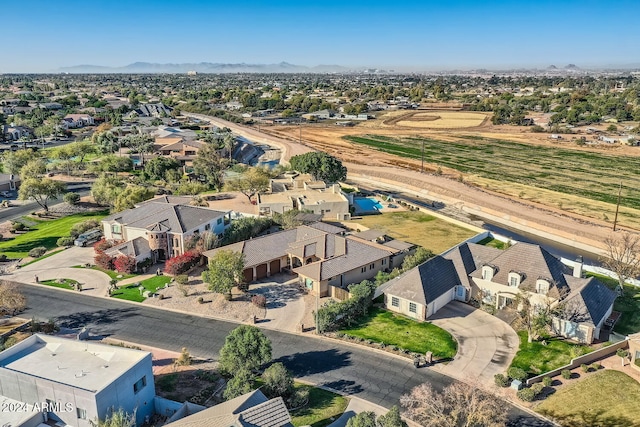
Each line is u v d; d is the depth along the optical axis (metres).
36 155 154.62
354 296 65.56
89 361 46.44
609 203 127.56
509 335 60.38
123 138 186.62
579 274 69.81
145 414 46.25
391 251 81.00
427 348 57.59
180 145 176.38
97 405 40.72
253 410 37.03
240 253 72.19
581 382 50.38
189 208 89.06
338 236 81.19
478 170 165.38
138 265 79.12
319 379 51.94
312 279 70.94
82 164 159.75
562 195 135.25
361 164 175.25
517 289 65.06
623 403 47.03
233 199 117.38
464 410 42.34
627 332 60.75
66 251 88.56
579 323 58.00
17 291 66.81
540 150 199.00
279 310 66.81
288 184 123.44
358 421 40.06
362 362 55.03
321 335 60.53
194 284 74.06
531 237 109.50
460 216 123.44
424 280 65.88
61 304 68.69
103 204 117.75
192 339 59.78
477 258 72.75
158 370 53.38
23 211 113.69
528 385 50.16
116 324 63.28
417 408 44.25
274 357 56.00
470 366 54.00
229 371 50.19
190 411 45.19
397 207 119.69
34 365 45.78
